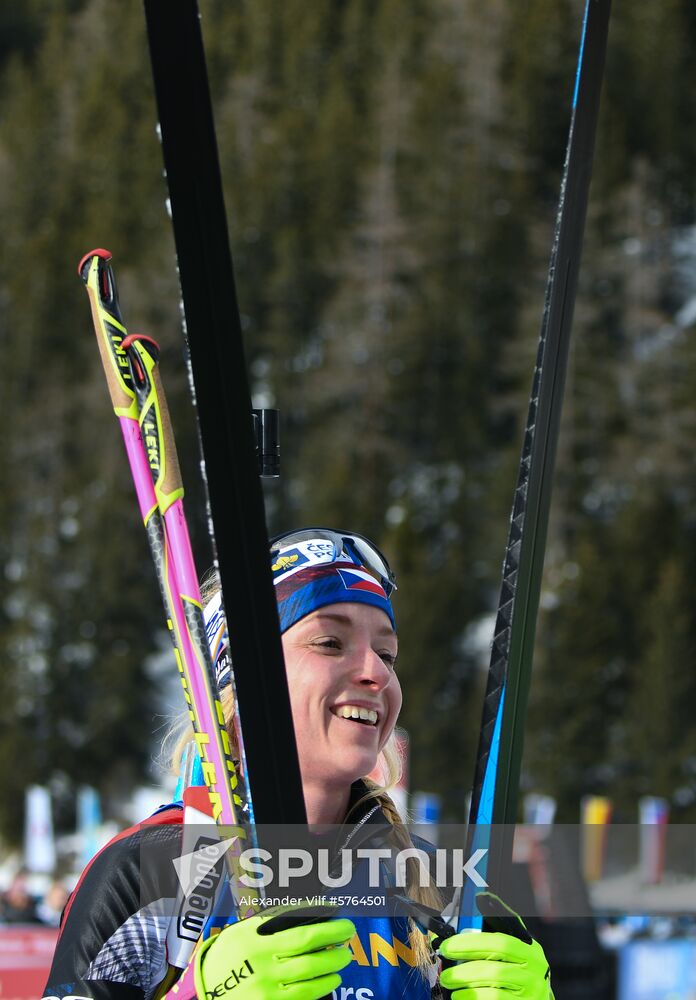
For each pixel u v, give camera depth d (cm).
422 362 13012
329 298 13725
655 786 9362
